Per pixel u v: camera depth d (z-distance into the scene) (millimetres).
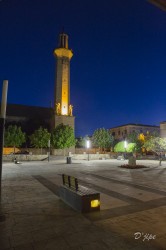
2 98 5945
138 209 6938
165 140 45125
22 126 66875
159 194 9336
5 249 4219
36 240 4621
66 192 7711
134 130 82250
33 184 12117
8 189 10586
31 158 43281
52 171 19688
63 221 5781
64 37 69000
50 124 68500
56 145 54719
